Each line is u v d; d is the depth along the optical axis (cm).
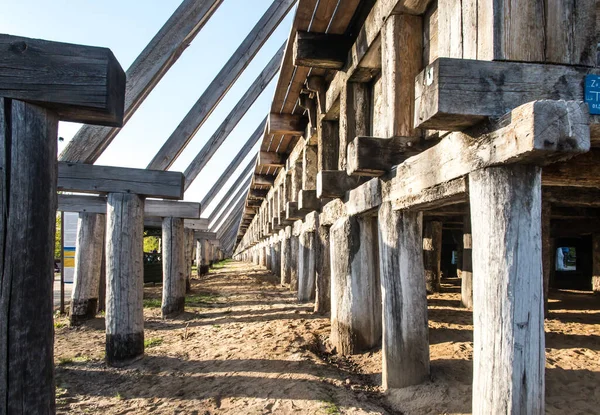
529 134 208
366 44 454
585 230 996
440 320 678
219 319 870
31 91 189
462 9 279
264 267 2534
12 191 185
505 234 237
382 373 442
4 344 180
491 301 241
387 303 424
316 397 407
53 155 202
